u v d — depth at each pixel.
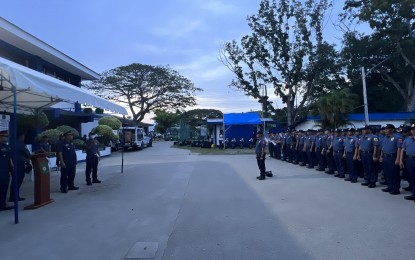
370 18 29.12
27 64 24.06
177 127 81.19
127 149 35.94
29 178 13.54
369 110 36.88
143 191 10.59
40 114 13.91
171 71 51.56
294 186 10.96
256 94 37.28
